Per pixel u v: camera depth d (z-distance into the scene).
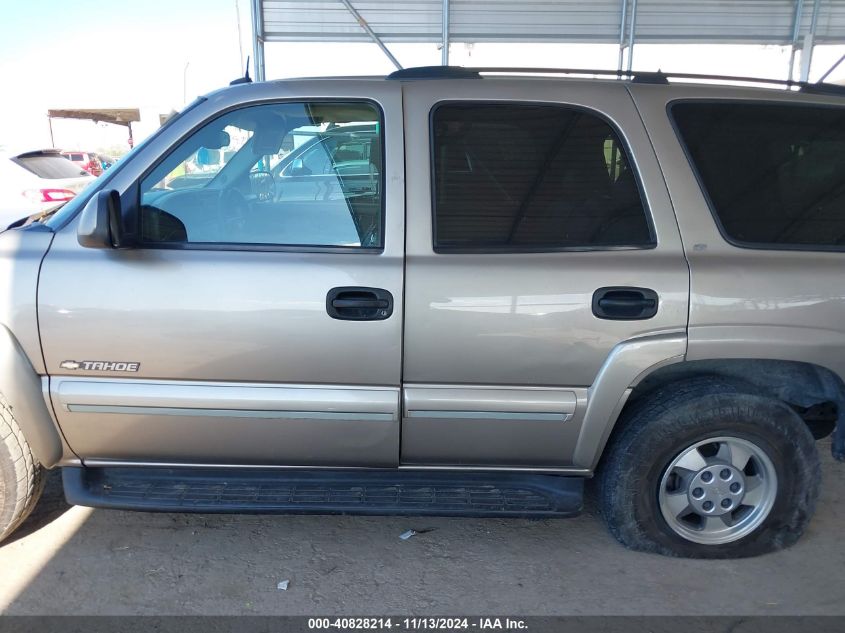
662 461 2.60
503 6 8.30
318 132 2.58
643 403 2.62
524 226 2.50
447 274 2.41
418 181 2.48
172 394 2.47
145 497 2.63
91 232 2.27
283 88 2.58
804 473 2.64
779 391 2.78
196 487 2.69
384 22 8.33
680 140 2.55
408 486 2.71
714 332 2.45
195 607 2.43
